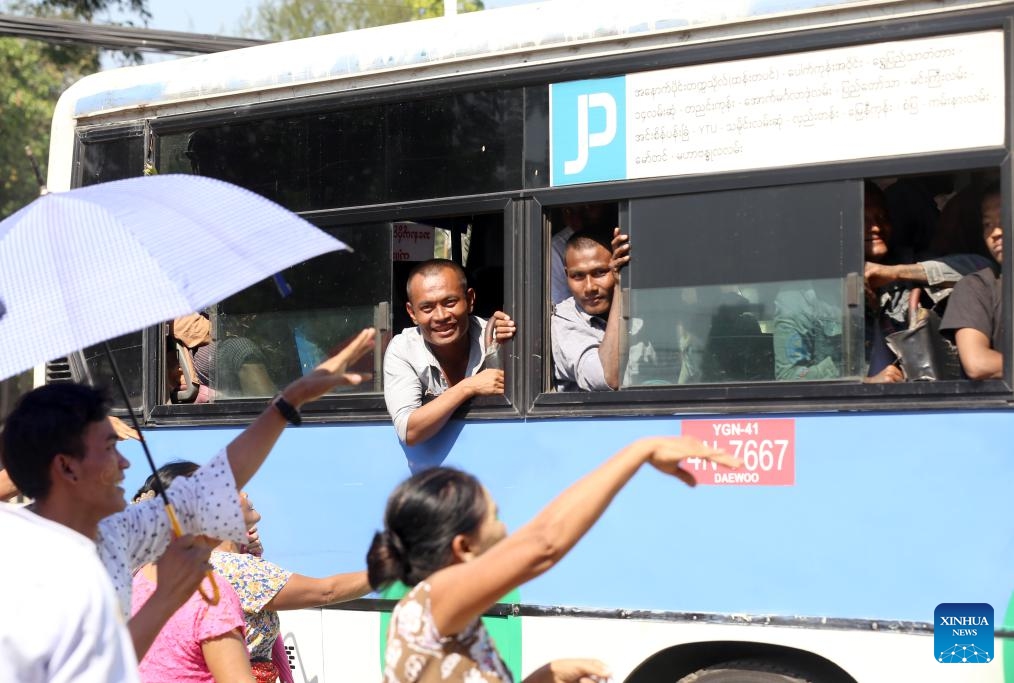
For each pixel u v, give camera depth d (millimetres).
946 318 4773
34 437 3232
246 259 3271
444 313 5668
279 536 6047
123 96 6703
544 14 5570
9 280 3137
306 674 5988
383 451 5840
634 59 5355
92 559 2719
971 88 4758
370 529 5836
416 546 3029
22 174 20812
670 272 5254
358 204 5984
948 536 4645
